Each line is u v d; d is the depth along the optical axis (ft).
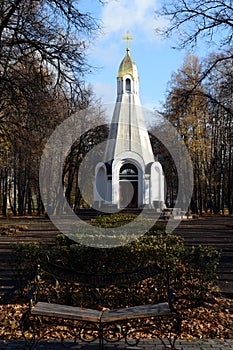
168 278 19.98
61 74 46.80
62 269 19.71
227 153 138.92
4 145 62.18
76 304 21.49
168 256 22.91
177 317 16.12
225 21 50.42
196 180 129.39
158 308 16.01
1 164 106.63
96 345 15.94
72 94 48.16
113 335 17.08
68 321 18.31
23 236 66.74
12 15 44.19
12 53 46.06
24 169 119.85
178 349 15.38
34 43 45.29
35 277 19.11
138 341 15.84
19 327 17.88
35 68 47.70
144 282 22.70
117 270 23.88
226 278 30.91
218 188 144.05
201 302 21.85
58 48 45.27
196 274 22.52
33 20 44.14
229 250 47.62
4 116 53.36
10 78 46.75
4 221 107.96
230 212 143.02
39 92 47.60
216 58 60.90
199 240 58.29
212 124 116.16
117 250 23.72
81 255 23.80
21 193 144.46
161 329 17.03
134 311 15.94
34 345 15.71
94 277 19.49
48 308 16.19
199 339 16.61
